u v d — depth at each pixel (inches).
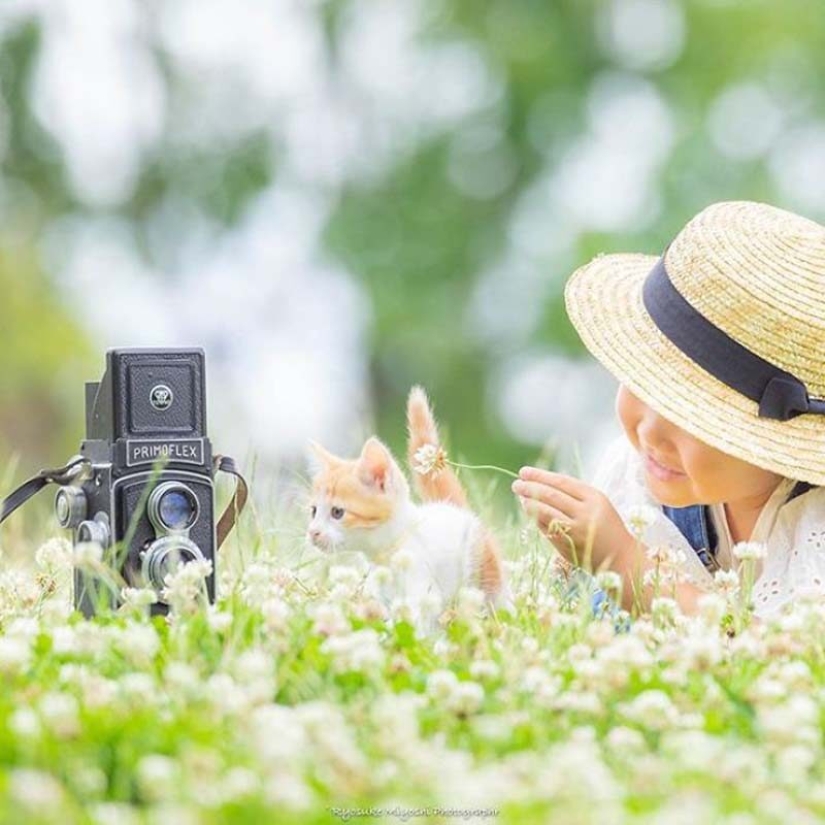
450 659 211.9
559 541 260.7
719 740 178.9
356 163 1196.5
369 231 1171.3
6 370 1147.9
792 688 198.8
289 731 166.4
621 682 192.5
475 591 227.6
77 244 1195.3
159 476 238.7
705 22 1175.0
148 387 239.5
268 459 360.8
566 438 1042.1
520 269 1147.9
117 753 165.6
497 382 1123.9
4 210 1193.4
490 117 1181.1
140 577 238.1
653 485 265.4
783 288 257.4
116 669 201.9
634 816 153.4
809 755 170.6
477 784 157.4
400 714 172.2
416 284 1152.2
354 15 1205.1
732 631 241.3
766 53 1166.3
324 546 257.3
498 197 1177.4
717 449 255.0
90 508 242.8
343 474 258.7
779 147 1139.9
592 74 1182.3
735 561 271.3
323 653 198.8
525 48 1175.0
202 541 241.3
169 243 1203.2
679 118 1137.4
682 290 263.0
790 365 254.2
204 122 1216.2
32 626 210.7
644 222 1099.3
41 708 175.2
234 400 665.0
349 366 1136.2
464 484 351.9
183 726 170.1
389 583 245.8
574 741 177.5
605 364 264.5
